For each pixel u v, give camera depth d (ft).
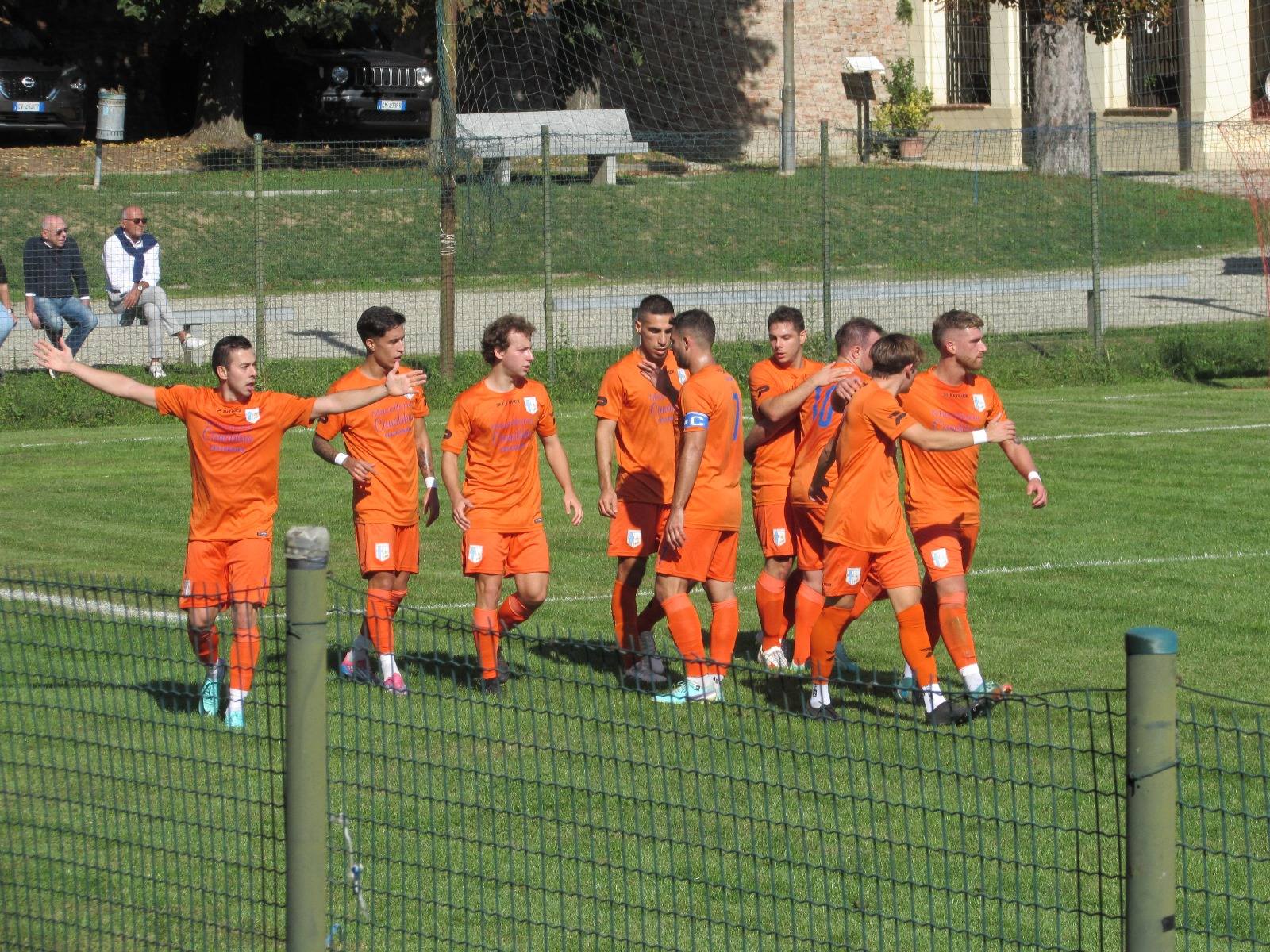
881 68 422.82
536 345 253.24
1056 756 85.46
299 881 54.54
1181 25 417.08
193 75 446.19
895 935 58.95
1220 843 72.64
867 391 92.07
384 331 100.37
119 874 64.80
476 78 410.72
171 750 81.87
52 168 366.84
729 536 100.27
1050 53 360.89
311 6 386.32
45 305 227.40
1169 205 341.41
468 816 75.56
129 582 127.85
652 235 312.50
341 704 65.51
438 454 188.34
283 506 161.79
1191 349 249.34
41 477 177.68
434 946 61.11
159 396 94.02
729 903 67.46
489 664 94.17
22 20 431.43
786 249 311.68
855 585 91.61
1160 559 134.00
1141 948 46.32
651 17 436.76
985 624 115.24
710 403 96.22
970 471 95.04
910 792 79.41
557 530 151.94
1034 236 323.57
